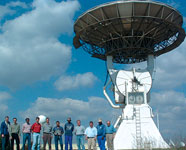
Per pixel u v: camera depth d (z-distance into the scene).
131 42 28.61
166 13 27.27
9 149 19.78
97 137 18.91
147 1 25.81
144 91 29.08
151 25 27.91
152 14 26.94
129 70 29.97
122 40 29.19
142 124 27.75
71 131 19.34
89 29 28.83
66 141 19.12
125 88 29.36
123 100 30.03
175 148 19.73
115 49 29.31
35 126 18.88
